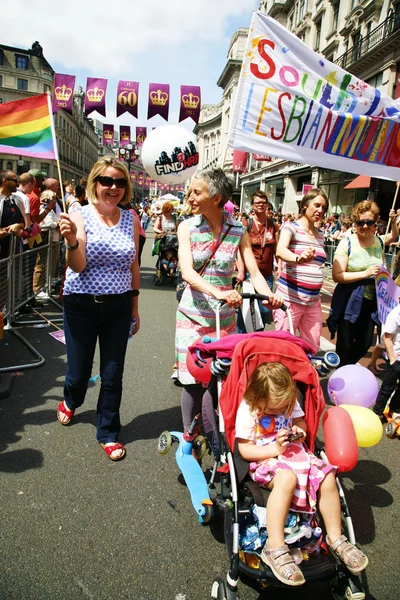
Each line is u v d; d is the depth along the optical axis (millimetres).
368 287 4148
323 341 6438
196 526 2574
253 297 2871
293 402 2176
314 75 4199
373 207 4000
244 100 4121
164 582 2170
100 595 2070
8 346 5293
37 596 2039
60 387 4285
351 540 1980
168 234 9906
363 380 2879
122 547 2373
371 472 3260
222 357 2389
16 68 58938
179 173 7633
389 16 20266
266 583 1827
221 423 2281
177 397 4254
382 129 4512
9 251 5723
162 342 5898
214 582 2035
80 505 2678
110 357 3180
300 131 4273
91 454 3225
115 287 3068
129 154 22734
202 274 2963
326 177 25797
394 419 3818
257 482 2059
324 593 2178
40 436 3412
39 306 7297
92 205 3066
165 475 3043
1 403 3896
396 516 2781
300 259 3635
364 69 22672
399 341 3904
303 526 1928
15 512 2576
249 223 5090
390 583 2252
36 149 4367
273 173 35406
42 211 7359
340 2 26422
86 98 12891
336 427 2281
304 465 2047
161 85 12898
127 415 3852
